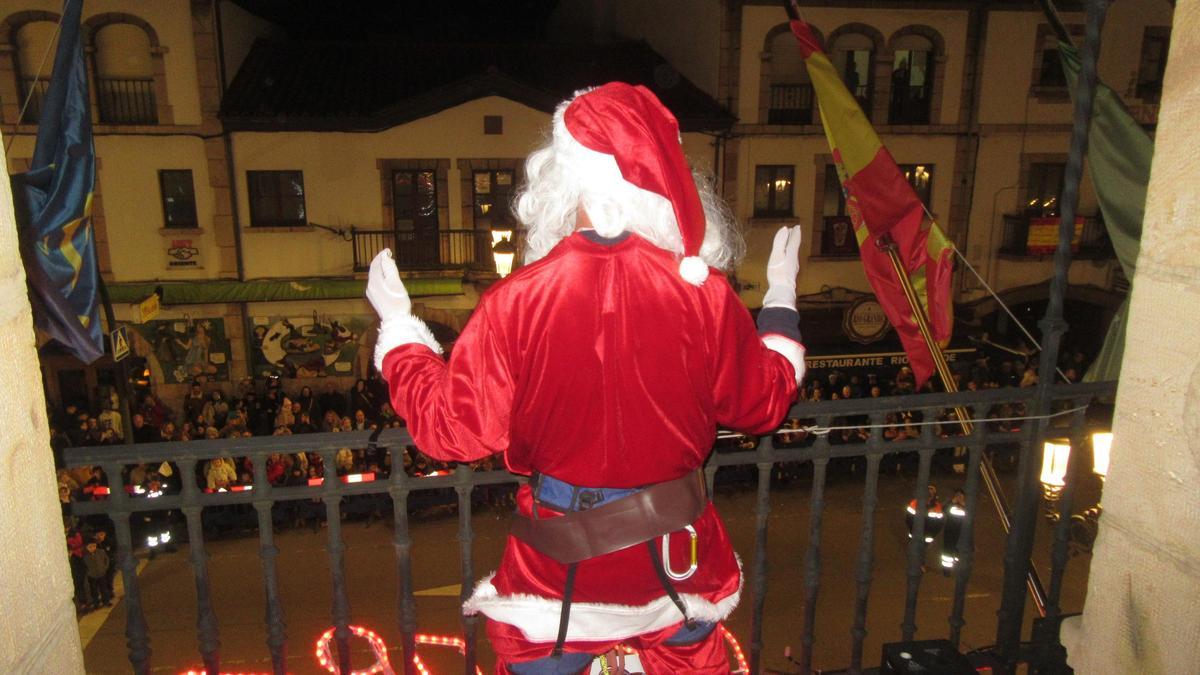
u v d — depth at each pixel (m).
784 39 18.14
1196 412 1.90
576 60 20.12
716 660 1.93
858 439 16.05
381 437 2.54
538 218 1.73
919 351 4.41
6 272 1.73
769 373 1.81
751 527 13.97
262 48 18.80
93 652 10.67
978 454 3.00
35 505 1.81
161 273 17.58
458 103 17.38
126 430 11.30
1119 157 3.98
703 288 1.66
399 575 2.74
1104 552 2.23
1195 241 1.90
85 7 16.08
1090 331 21.25
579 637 1.76
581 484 1.70
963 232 19.59
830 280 19.23
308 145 17.33
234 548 13.22
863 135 4.23
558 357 1.61
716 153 18.39
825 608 11.59
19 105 16.14
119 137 16.72
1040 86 18.91
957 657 2.88
